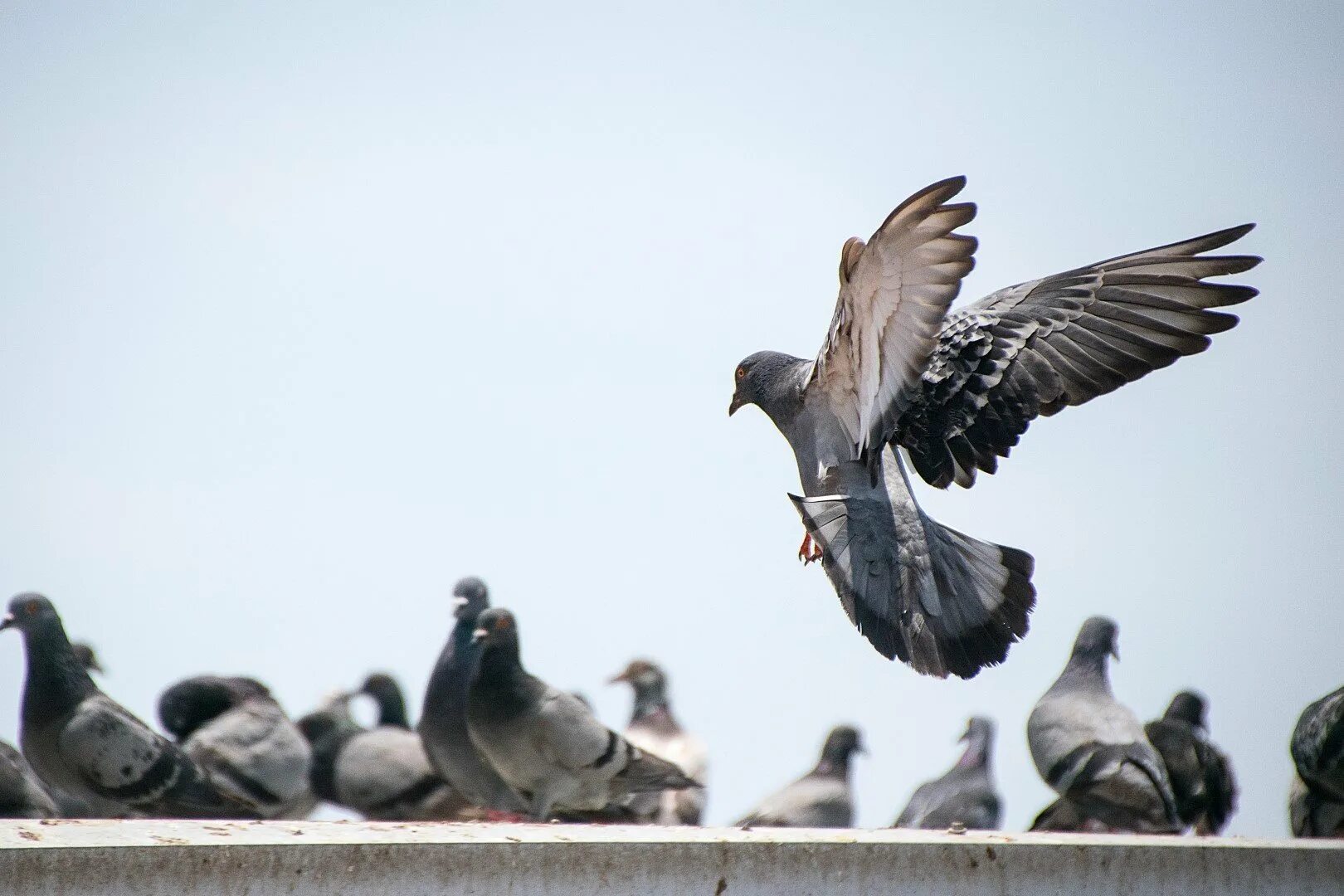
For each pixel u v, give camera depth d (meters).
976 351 14.10
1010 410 13.92
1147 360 14.05
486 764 19.72
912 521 12.96
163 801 18.22
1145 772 17.72
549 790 18.50
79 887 10.60
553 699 18.44
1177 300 14.21
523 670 18.52
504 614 18.52
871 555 12.84
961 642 12.55
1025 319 14.32
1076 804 17.95
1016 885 12.52
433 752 19.95
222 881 10.91
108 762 18.03
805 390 13.58
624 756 18.50
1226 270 14.21
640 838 11.96
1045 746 18.14
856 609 12.70
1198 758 19.12
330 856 11.13
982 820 21.59
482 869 11.39
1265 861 13.39
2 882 10.42
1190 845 13.13
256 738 19.09
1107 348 14.11
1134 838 13.34
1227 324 14.03
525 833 12.28
